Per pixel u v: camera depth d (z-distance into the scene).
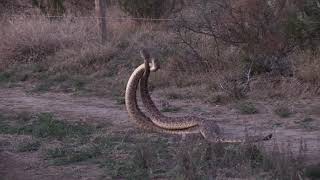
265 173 10.09
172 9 25.86
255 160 10.78
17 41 23.00
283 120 14.62
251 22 19.08
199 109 16.08
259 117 14.98
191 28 20.56
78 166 11.00
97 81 19.88
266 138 11.31
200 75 18.95
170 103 16.89
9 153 11.88
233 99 16.73
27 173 10.63
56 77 20.52
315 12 18.52
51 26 23.81
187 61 19.59
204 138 12.00
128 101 12.88
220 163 10.59
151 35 23.34
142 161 10.73
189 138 12.21
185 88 18.30
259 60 18.28
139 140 12.49
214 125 12.21
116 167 10.71
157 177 10.13
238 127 14.02
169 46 21.53
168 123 12.66
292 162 10.26
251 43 18.80
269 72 18.06
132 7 26.22
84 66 21.41
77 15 27.06
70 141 12.69
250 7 19.14
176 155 10.80
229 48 19.72
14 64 22.39
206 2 20.73
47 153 11.77
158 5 25.94
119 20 25.45
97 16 23.22
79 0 30.12
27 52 22.98
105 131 13.60
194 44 20.62
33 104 17.25
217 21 19.72
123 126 14.16
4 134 13.53
